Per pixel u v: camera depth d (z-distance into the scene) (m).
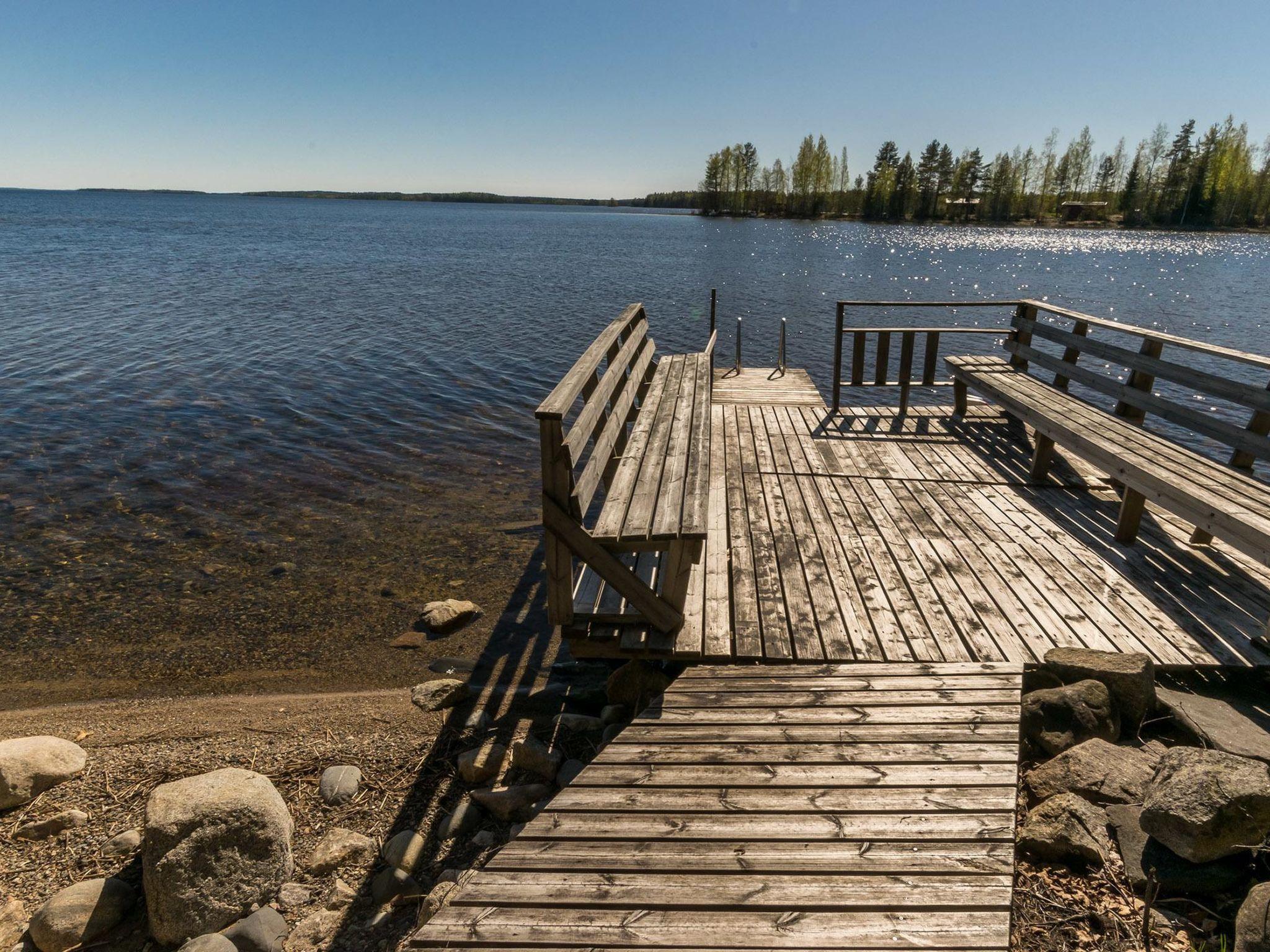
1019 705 3.65
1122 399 6.73
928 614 4.59
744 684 3.93
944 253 61.91
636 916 2.46
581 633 4.29
